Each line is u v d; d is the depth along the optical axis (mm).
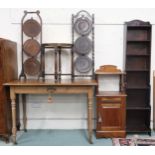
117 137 3408
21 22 3664
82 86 3127
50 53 3744
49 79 3695
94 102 3764
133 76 3730
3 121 3213
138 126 3637
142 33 3654
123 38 3701
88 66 3684
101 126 3412
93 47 3650
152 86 3762
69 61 3736
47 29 3705
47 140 3352
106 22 3676
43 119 3844
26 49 3664
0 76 3146
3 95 3170
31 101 3822
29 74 3680
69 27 3699
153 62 3730
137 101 3740
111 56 3734
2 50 3115
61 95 3818
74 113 3830
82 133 3658
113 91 3748
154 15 3648
